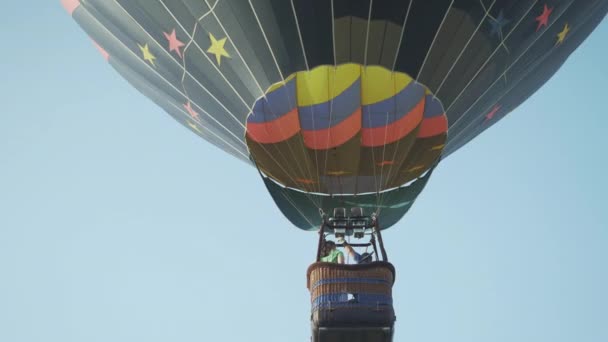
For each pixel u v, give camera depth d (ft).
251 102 100.12
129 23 103.60
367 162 106.42
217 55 98.73
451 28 95.55
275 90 98.53
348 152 104.99
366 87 98.73
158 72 106.63
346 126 102.22
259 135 103.24
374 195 108.68
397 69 96.99
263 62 97.25
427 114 101.55
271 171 107.24
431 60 96.99
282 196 107.86
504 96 107.24
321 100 99.45
